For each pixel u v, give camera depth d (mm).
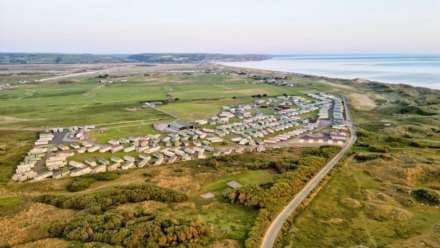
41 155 89875
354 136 108500
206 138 110000
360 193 62156
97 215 50094
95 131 116812
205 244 43750
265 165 77062
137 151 95562
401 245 44625
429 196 59500
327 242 45625
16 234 45875
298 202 57625
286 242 45281
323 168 75625
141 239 43438
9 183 70312
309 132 117625
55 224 47781
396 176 70062
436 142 97312
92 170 79625
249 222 50281
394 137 102688
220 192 62656
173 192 59875
